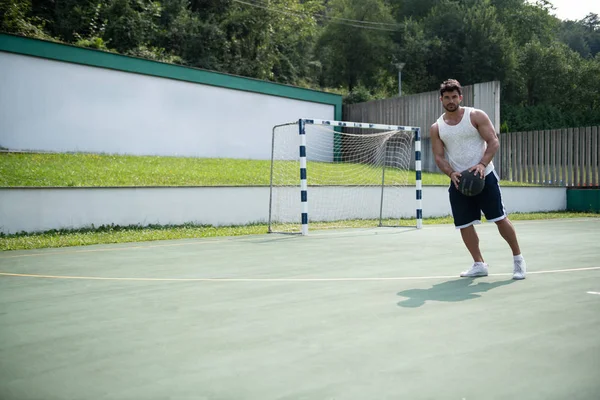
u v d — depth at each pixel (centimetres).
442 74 4331
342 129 2139
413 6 4997
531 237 844
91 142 1590
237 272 507
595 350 241
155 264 571
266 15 3644
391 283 434
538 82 4594
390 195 1352
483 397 188
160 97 1727
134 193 1011
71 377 216
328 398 189
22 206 902
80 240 830
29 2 2511
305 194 952
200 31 3381
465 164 458
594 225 1130
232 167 1513
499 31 4175
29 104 1477
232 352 247
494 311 323
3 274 509
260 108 1962
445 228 1084
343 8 4550
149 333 285
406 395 191
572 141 1675
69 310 345
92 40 2505
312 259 600
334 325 295
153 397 193
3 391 201
